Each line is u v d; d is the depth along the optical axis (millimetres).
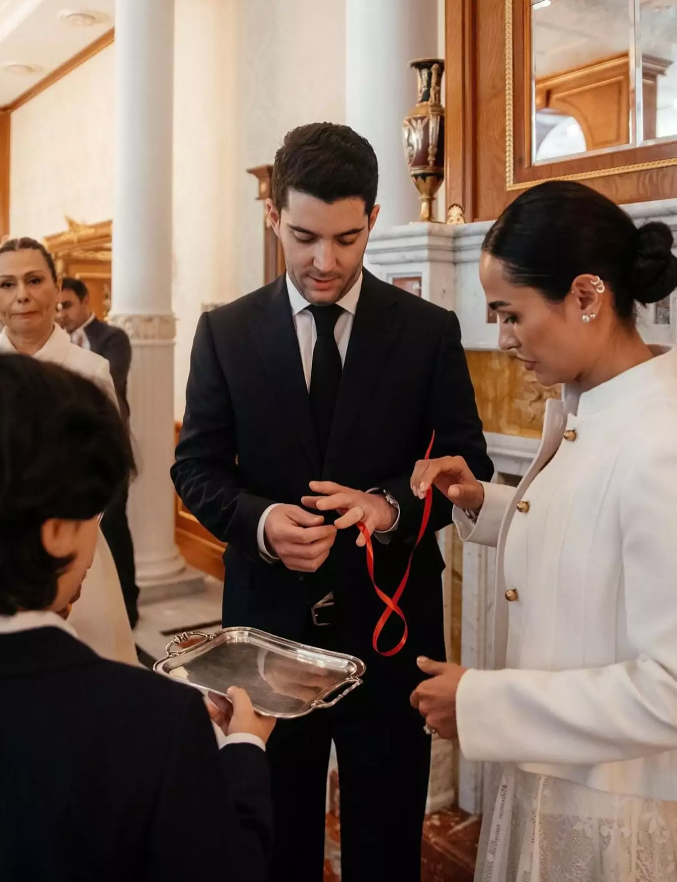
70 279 4000
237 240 4867
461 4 1993
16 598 687
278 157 1342
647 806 1016
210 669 1186
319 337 1482
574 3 1751
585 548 997
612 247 974
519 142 1900
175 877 659
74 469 690
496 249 1007
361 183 1298
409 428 1513
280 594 1482
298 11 4305
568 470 1039
